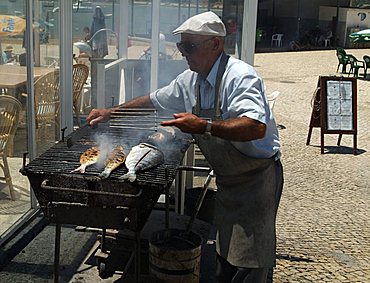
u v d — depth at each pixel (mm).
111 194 2393
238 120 2316
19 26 3748
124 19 5105
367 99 11617
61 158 2701
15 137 3889
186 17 4785
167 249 2883
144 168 2521
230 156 2578
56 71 4480
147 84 4891
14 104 3826
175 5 4746
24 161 2627
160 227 3566
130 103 3029
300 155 6902
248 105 2365
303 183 5730
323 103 7164
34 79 4062
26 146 3990
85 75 5074
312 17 25703
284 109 10133
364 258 3955
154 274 2947
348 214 4867
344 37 24547
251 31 4668
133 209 2422
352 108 7215
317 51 22750
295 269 3695
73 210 2502
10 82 3758
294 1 25266
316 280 3555
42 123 4281
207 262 3596
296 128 8516
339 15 24828
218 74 2523
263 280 2742
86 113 5137
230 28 4820
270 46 24250
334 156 6949
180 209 4055
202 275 3443
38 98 4176
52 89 4426
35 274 3332
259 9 25016
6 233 3650
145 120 3172
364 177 6062
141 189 2400
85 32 5035
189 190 4141
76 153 2803
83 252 3650
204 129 2301
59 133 4594
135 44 5062
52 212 2529
